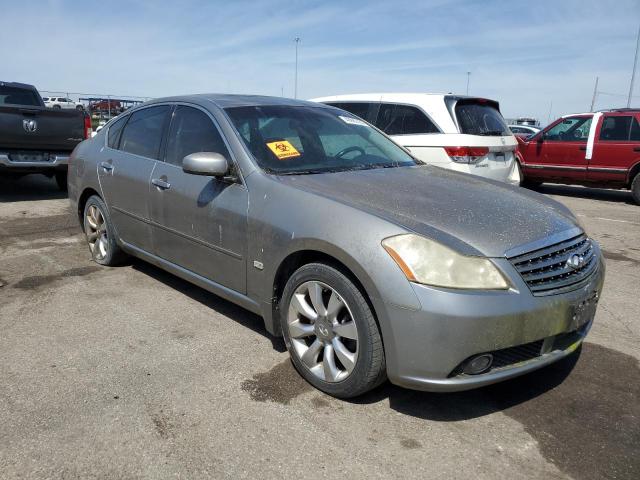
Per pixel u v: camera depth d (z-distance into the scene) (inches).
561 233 110.9
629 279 201.3
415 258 97.3
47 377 118.6
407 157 163.5
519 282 98.8
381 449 96.9
